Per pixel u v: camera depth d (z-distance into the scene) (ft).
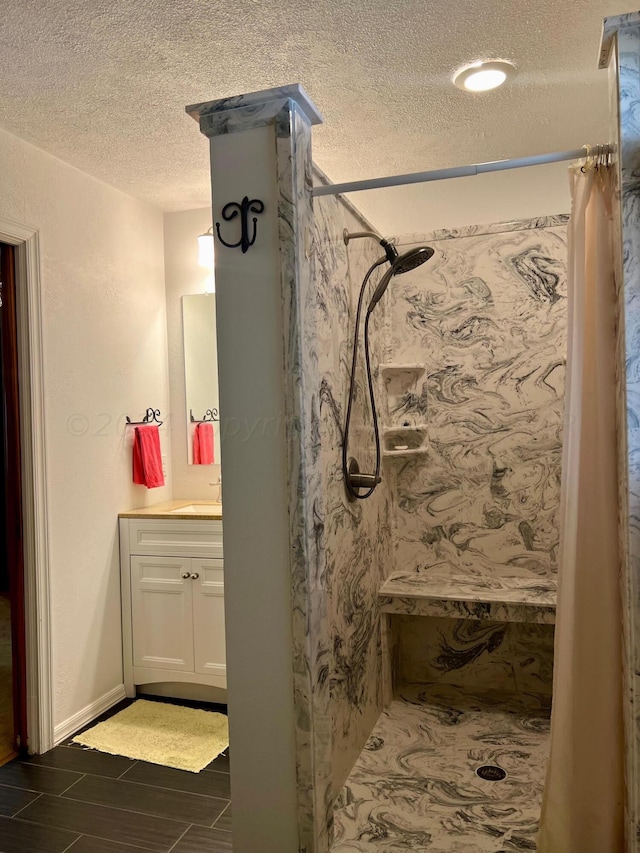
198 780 7.95
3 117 8.07
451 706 9.85
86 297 9.87
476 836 6.70
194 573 10.03
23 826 7.04
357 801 7.37
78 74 7.16
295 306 5.70
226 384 5.98
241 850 6.02
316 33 6.56
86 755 8.61
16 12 6.04
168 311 12.01
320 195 6.26
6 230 8.35
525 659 10.28
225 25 6.36
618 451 5.52
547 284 9.91
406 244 10.51
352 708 8.15
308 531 5.79
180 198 11.23
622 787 5.65
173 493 12.03
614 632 5.62
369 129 8.84
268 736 5.91
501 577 10.26
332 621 7.41
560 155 5.70
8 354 8.72
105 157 9.36
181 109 7.99
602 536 5.66
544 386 9.98
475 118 8.59
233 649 6.00
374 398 9.65
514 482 10.17
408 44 6.82
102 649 10.00
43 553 8.78
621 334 5.13
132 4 5.98
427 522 10.61
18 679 8.75
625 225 4.95
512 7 6.24
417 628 10.73
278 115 5.70
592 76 7.55
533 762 8.19
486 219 10.56
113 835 6.88
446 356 10.44
